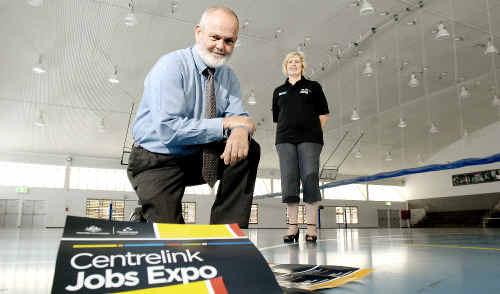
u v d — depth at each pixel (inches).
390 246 83.9
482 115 540.7
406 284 31.9
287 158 104.7
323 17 289.6
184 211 641.6
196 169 46.6
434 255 57.9
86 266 23.2
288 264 44.7
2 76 346.3
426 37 324.8
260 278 25.3
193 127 41.1
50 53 311.7
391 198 797.2
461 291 28.7
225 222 41.7
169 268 24.5
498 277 35.0
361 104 463.5
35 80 354.6
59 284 21.8
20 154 554.9
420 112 503.2
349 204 765.9
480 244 89.4
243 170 42.2
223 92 51.6
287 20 289.3
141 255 25.2
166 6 265.1
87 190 584.1
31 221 548.7
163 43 305.0
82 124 465.7
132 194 609.3
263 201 692.7
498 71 396.5
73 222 26.1
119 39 298.4
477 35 324.8
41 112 420.5
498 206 601.9
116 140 523.5
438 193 714.8
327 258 56.2
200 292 23.3
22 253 76.8
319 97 108.3
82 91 380.8
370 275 37.0
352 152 624.7
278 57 340.2
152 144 43.7
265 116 478.9
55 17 271.7
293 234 106.5
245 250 27.7
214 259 26.1
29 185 556.7
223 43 46.2
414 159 694.5
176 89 43.8
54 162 572.7
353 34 314.0
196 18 278.4
